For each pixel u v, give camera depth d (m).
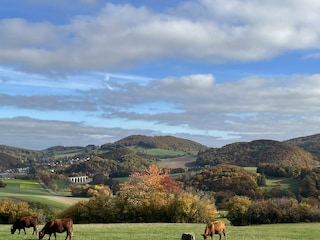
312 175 117.25
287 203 73.75
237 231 45.81
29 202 92.25
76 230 43.50
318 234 42.38
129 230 44.38
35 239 32.59
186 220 75.94
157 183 94.69
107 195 81.69
